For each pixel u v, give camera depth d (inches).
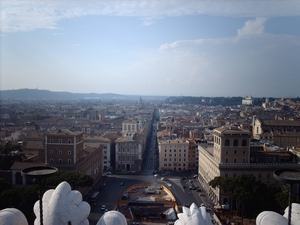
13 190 4288.9
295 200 4306.1
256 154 5856.3
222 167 5462.6
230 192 5285.4
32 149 7249.0
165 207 5137.8
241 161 5570.9
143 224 4517.7
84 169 6358.3
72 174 5093.5
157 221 4630.9
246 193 4493.1
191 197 6072.8
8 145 6948.8
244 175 4923.7
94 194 5821.9
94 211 5093.5
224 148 5546.3
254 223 4569.4
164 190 6131.9
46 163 5890.8
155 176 7785.4
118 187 6707.7
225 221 4687.5
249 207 4717.0
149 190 6003.9
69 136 5866.1
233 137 5531.5
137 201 5246.1
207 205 5546.3
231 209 5187.0
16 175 5531.5
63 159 5890.8
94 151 7086.6
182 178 7642.7
